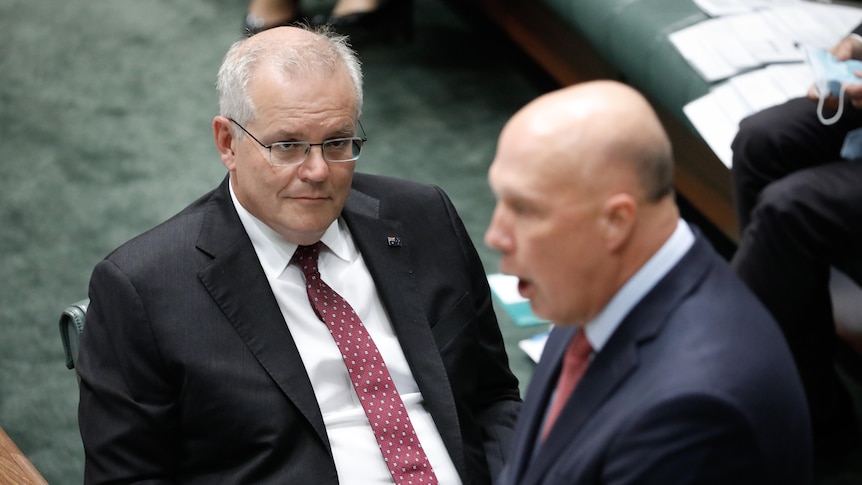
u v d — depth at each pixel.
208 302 7.23
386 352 7.68
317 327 7.55
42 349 12.08
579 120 4.77
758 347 4.87
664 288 5.01
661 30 12.90
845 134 10.84
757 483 4.76
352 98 7.26
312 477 7.18
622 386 4.98
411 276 7.83
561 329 5.94
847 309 11.73
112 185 14.90
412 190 8.15
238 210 7.54
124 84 17.28
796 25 12.78
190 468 7.39
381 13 18.08
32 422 11.10
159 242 7.38
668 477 4.72
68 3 19.72
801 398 4.96
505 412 8.16
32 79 17.42
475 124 16.17
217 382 7.11
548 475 5.17
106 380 7.25
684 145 13.48
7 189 14.78
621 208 4.79
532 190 4.80
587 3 14.17
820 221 10.01
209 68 17.72
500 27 18.53
